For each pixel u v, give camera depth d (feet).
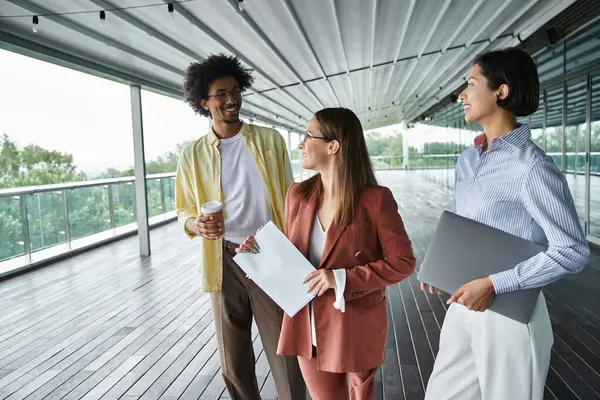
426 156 63.87
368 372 4.51
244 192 6.20
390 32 19.54
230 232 6.18
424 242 19.92
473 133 35.86
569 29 17.94
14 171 31.71
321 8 14.47
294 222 4.66
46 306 12.89
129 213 24.97
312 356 4.51
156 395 7.72
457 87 40.22
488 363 4.08
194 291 13.88
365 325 4.30
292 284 4.29
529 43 21.93
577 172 18.08
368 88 37.81
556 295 11.84
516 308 3.73
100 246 21.79
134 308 12.48
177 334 10.48
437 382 4.79
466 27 20.61
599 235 16.71
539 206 3.58
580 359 8.28
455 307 4.60
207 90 6.07
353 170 4.26
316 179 4.75
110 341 10.20
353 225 4.26
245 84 6.43
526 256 3.68
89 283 15.20
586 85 16.97
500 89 3.92
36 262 17.47
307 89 30.66
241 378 6.23
